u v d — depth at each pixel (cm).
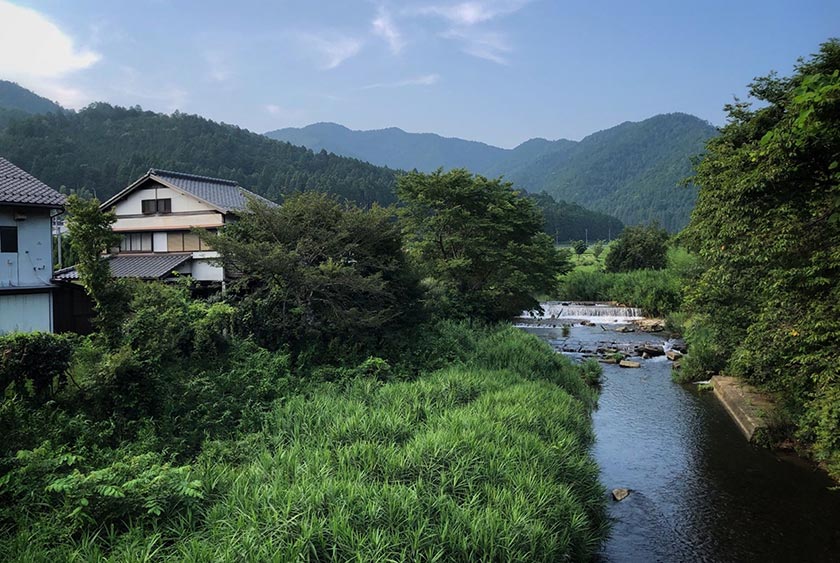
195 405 1054
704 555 893
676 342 3052
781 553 899
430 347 1728
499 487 798
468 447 890
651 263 5766
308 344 1497
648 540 939
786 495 1112
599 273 5616
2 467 709
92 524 634
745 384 1775
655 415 1670
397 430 984
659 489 1147
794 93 868
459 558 628
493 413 1102
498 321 2688
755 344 1176
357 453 848
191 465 839
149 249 2488
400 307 1717
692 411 1711
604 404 1797
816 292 1029
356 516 647
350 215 1576
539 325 3897
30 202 1650
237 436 993
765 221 1113
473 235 2488
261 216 1502
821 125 821
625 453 1352
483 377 1457
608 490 1131
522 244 2705
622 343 3052
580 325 3900
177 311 1255
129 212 2516
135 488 673
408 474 807
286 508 638
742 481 1182
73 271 2064
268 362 1322
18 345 893
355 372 1388
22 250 1684
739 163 1202
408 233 2475
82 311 1823
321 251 1514
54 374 928
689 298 1758
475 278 2591
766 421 1415
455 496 770
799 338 1026
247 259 1382
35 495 666
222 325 1372
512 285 2464
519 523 693
